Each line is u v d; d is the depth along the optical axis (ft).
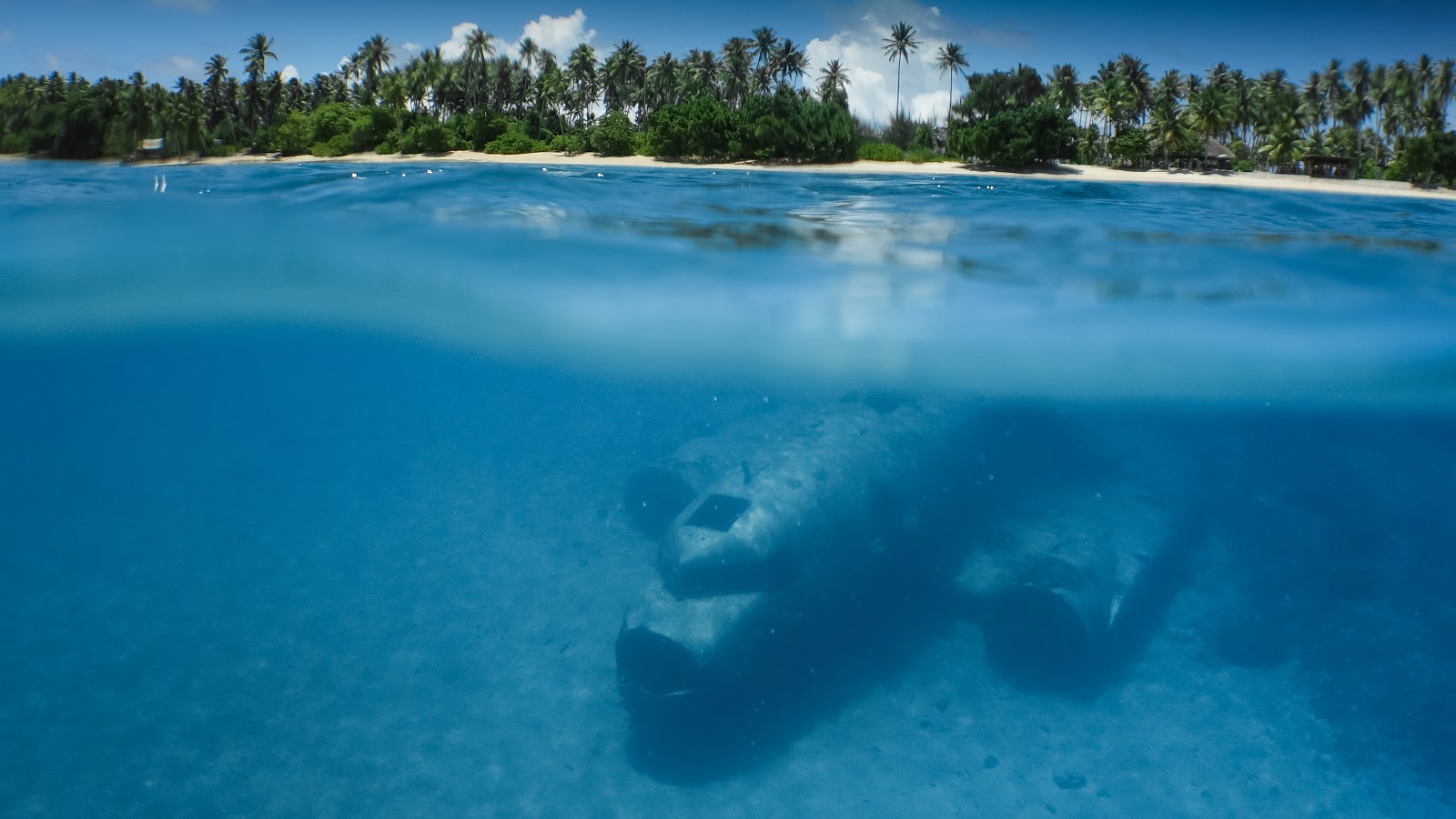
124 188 59.98
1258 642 30.73
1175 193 83.20
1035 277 39.01
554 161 190.70
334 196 54.13
